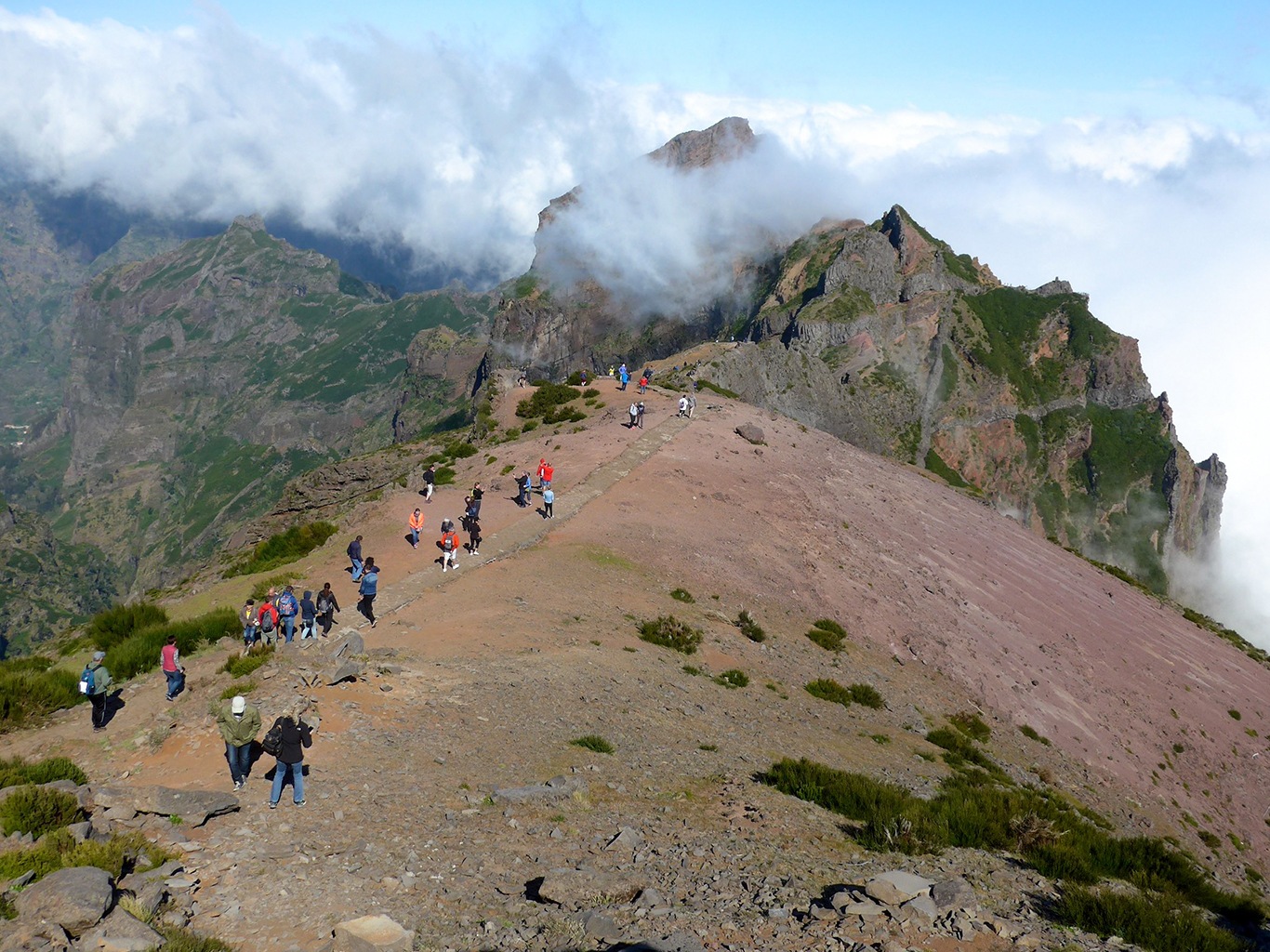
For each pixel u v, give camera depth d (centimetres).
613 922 1049
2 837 1221
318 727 1802
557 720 2159
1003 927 1159
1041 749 3831
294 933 1013
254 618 2627
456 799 1549
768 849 1490
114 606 3469
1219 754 4909
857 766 2464
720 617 3703
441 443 10181
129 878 1097
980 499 9762
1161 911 1320
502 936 1023
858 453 8612
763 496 5469
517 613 3094
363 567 3397
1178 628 7431
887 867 1470
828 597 4406
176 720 1902
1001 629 5119
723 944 1034
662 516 4691
